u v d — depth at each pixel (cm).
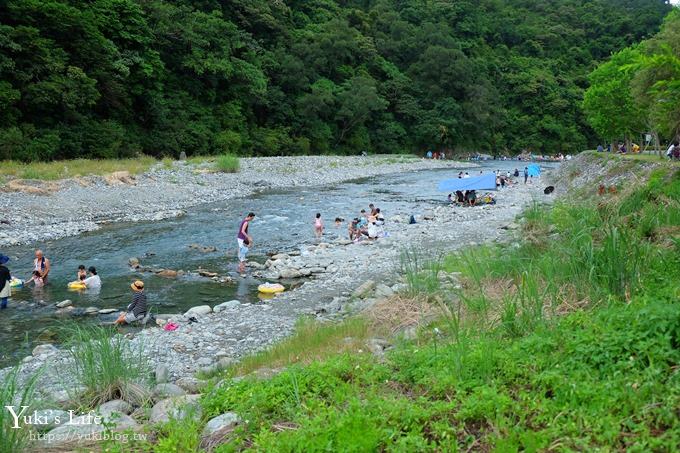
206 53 5094
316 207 2758
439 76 7919
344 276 1391
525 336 604
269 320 1043
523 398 436
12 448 445
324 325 927
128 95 4294
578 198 2427
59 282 1395
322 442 395
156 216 2327
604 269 702
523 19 11144
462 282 1045
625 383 418
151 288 1355
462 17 9800
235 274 1504
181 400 562
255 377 605
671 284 630
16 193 2302
